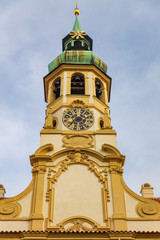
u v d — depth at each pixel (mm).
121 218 24922
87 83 35000
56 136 30016
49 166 27906
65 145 29422
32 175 27656
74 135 30094
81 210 25531
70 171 27609
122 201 26109
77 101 33062
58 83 36312
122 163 28625
